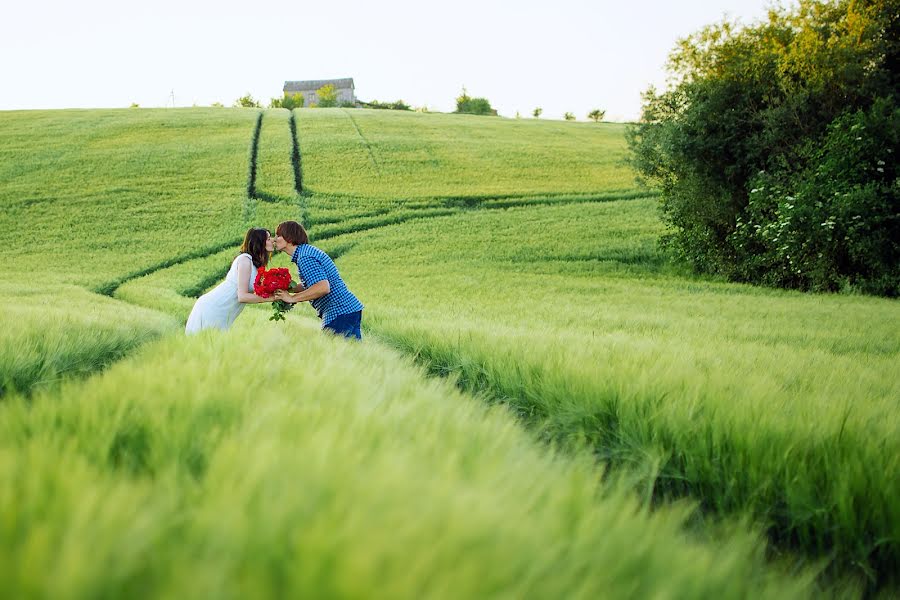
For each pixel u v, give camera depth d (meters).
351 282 22.14
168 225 30.69
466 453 1.91
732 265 21.59
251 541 1.07
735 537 1.76
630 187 38.25
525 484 1.62
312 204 34.19
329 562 0.94
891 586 2.58
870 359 6.45
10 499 1.13
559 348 5.38
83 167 38.16
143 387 2.43
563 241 28.48
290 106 100.62
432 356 6.69
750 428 3.14
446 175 39.59
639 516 1.56
